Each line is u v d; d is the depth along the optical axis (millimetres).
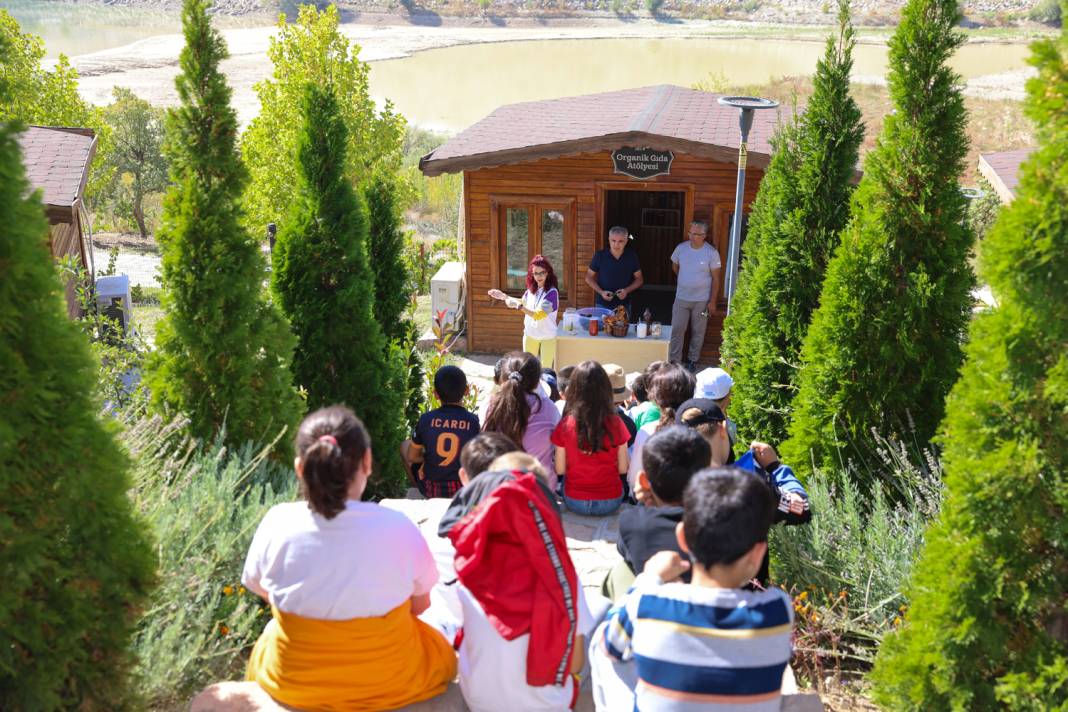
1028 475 3545
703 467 3848
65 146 14516
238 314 5855
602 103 17891
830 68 7086
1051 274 3432
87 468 3502
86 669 3578
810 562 5434
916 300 5555
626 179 14117
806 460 6047
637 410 7090
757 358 7406
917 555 5195
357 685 3551
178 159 5758
